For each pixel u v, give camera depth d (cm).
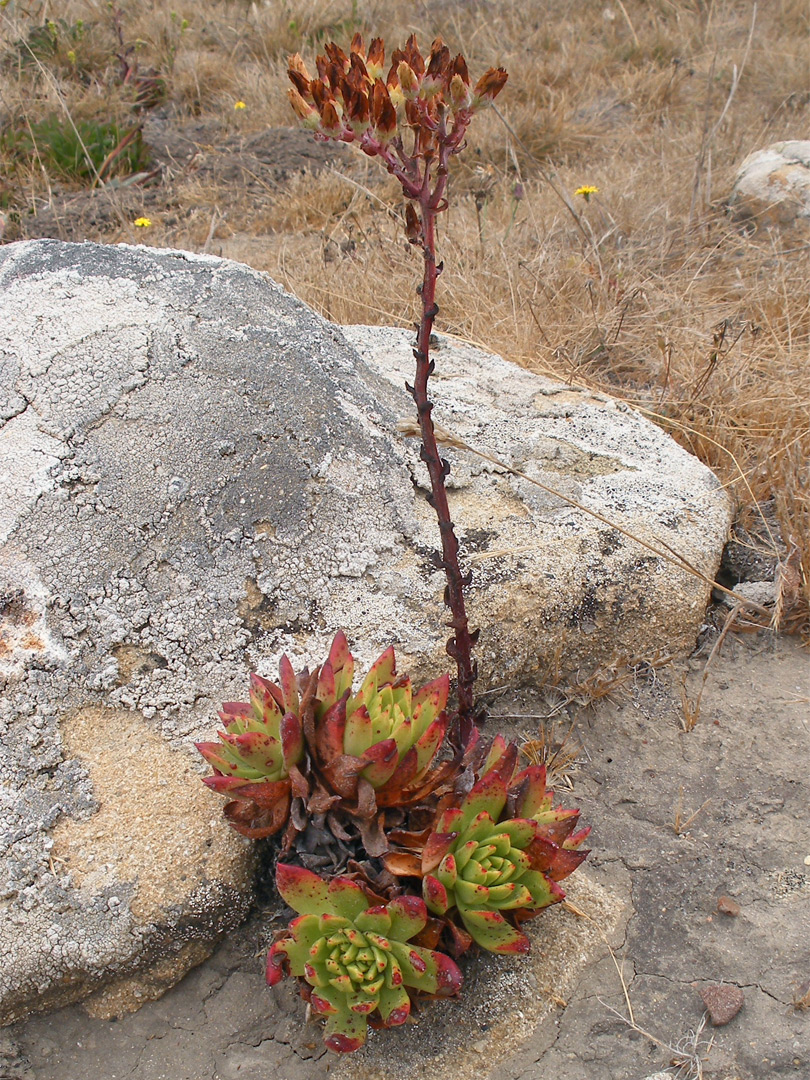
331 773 205
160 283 292
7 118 758
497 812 204
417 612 269
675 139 711
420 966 183
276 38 953
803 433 378
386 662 218
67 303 277
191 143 785
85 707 234
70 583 241
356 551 274
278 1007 214
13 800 217
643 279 507
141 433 261
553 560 287
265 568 262
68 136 724
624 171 661
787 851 245
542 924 226
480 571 279
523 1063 205
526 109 783
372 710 209
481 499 306
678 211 600
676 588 297
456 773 219
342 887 186
